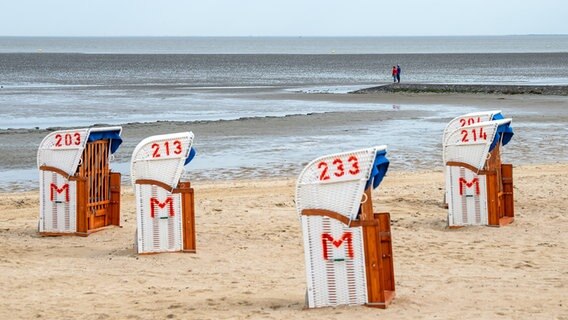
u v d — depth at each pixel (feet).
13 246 46.62
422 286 36.19
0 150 97.09
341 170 31.37
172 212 44.19
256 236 49.65
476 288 35.65
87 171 50.11
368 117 137.39
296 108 160.86
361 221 31.37
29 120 137.28
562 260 42.24
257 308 32.55
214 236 49.42
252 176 79.15
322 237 31.76
